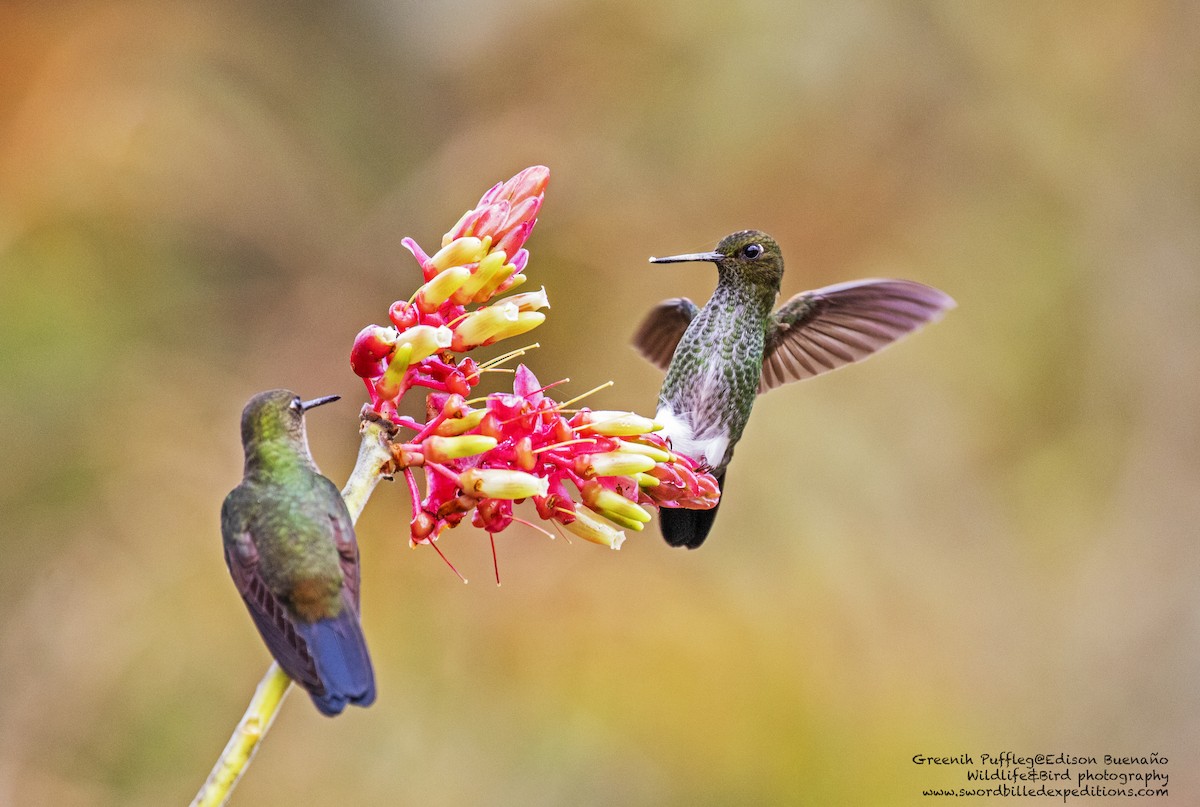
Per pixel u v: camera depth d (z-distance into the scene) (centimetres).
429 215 1457
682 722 1148
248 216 1414
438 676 1161
